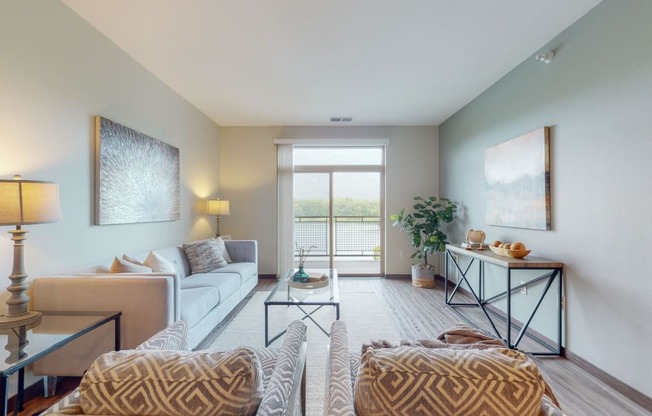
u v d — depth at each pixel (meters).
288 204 5.19
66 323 1.74
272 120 4.91
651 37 1.80
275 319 3.21
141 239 3.05
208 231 4.74
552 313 2.56
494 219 3.43
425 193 5.23
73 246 2.24
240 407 0.70
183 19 2.34
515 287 3.05
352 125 5.20
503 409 0.67
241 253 4.30
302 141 5.16
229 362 0.74
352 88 3.64
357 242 5.50
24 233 1.67
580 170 2.29
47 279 1.94
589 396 1.93
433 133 5.23
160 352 0.80
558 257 2.50
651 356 1.79
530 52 2.81
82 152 2.32
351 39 2.61
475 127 3.96
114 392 0.70
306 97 3.93
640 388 1.85
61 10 2.13
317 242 5.47
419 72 3.22
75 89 2.26
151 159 3.16
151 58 2.92
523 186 2.90
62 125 2.15
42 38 2.00
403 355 0.75
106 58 2.56
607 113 2.07
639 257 1.86
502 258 2.68
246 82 3.47
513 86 3.13
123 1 2.13
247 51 2.81
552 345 2.55
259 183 5.22
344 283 4.86
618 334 1.99
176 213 3.71
